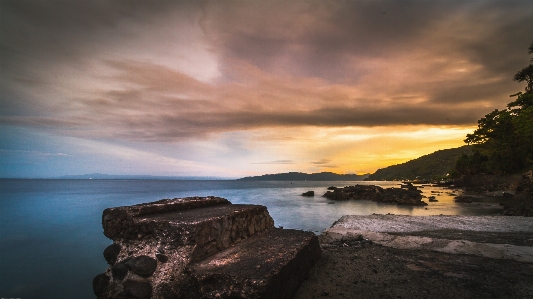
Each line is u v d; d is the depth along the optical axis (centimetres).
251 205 552
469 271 412
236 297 264
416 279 383
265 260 329
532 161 3909
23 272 930
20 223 1966
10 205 3291
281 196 4691
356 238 657
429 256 498
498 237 692
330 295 334
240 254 359
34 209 2861
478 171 5259
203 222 357
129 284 321
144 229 359
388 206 2711
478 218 1031
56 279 867
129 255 351
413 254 515
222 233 394
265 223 550
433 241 582
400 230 819
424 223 931
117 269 332
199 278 288
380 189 4194
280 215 2142
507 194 2733
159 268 326
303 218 1978
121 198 4578
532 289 341
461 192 4088
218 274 286
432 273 407
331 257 499
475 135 4725
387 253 524
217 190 7231
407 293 336
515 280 372
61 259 1087
